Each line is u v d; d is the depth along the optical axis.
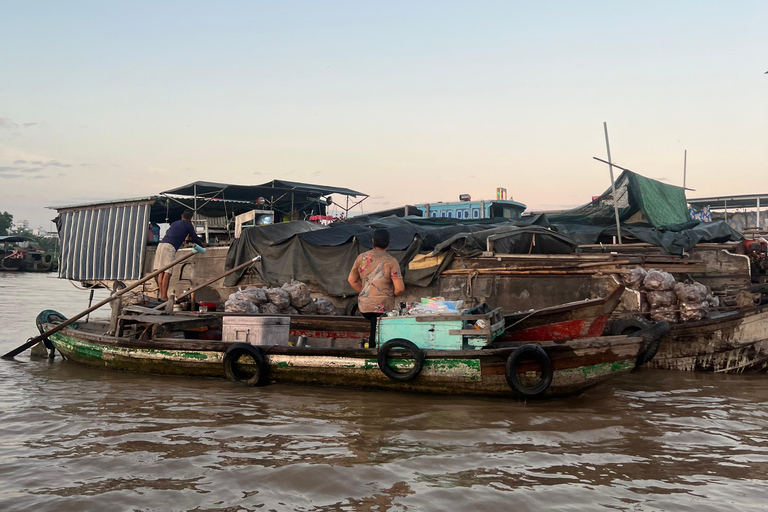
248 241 15.56
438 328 7.38
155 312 9.38
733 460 5.14
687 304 10.09
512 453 5.24
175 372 8.75
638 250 14.59
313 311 11.78
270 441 5.51
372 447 5.35
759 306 10.29
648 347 9.03
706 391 8.25
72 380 8.47
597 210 17.11
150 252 19.06
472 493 4.30
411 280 13.04
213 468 4.77
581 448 5.42
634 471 4.84
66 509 3.96
